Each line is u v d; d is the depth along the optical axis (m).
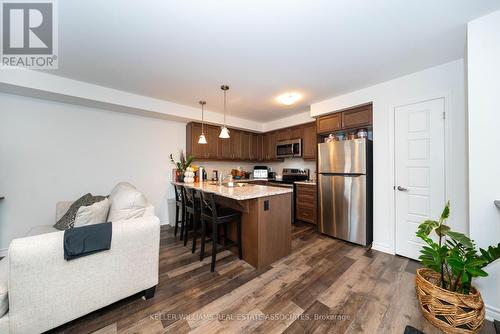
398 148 2.57
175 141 4.08
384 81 2.69
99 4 1.42
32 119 2.71
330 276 2.09
